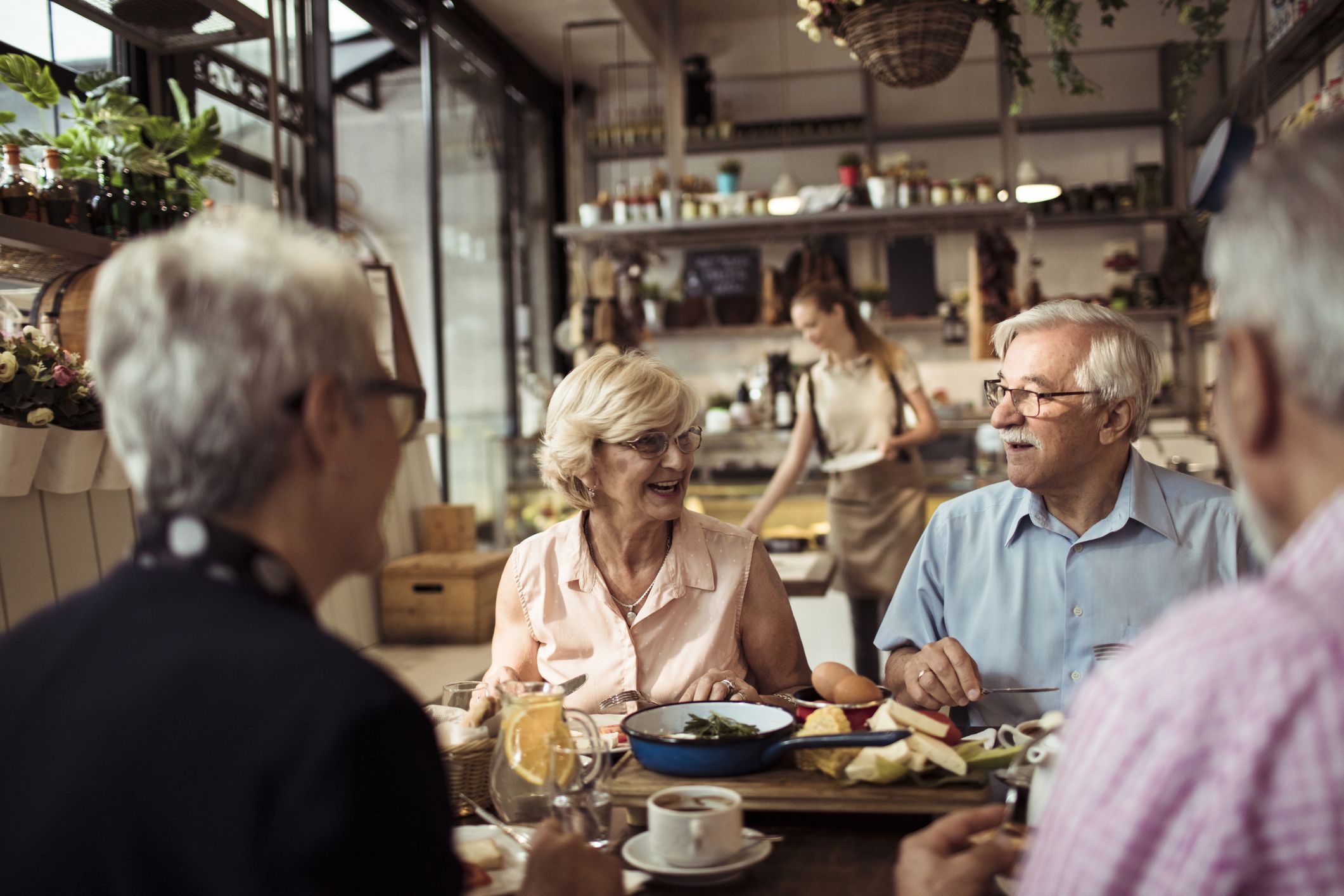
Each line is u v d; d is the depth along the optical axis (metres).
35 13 2.84
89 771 0.62
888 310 5.74
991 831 0.92
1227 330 0.59
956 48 2.68
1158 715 0.55
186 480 0.70
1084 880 0.55
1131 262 5.78
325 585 0.78
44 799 0.62
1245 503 0.63
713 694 1.50
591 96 6.53
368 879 0.61
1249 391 0.58
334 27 4.24
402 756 0.64
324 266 0.74
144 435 0.70
